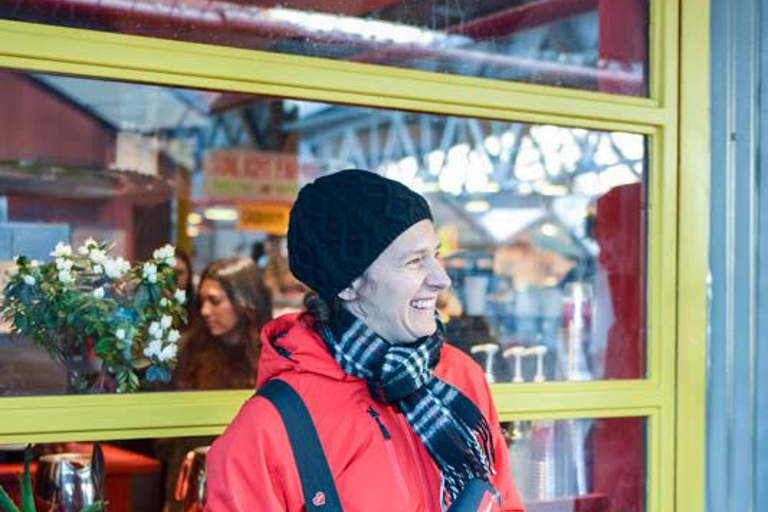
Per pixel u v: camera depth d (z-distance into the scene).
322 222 1.56
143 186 4.11
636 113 2.27
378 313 1.56
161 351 1.92
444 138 3.05
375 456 1.53
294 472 1.48
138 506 2.23
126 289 1.93
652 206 2.29
